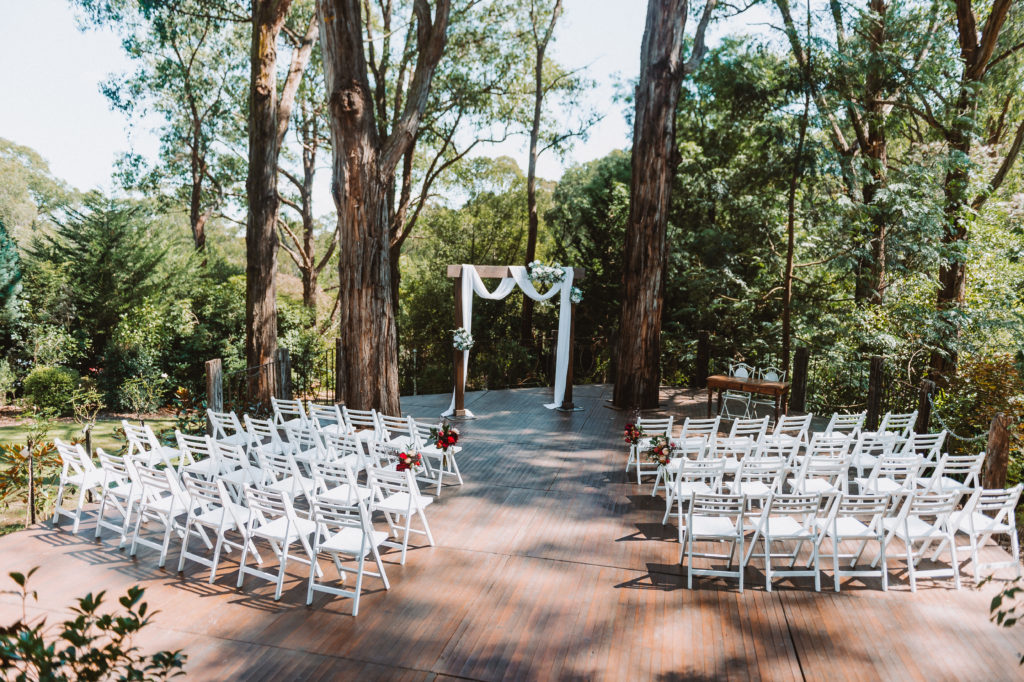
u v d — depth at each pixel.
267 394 12.97
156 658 2.29
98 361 18.39
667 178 12.44
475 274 12.00
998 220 16.47
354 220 10.18
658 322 12.84
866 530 5.53
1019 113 19.00
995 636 4.79
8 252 17.77
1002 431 6.68
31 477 7.08
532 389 14.90
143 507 6.01
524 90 22.12
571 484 8.31
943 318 14.28
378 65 24.09
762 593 5.46
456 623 4.95
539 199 29.34
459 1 20.69
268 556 6.09
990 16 14.79
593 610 5.16
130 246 19.98
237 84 24.88
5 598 5.21
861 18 15.09
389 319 10.65
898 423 9.23
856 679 4.29
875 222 15.84
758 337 18.31
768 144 16.17
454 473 8.62
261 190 13.30
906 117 18.55
